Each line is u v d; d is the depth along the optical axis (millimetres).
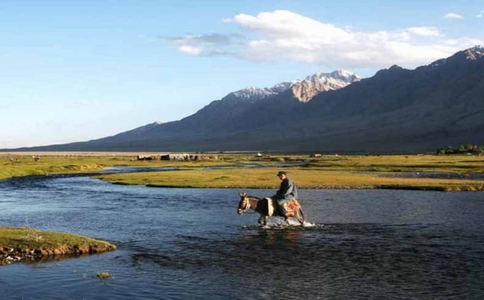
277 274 23031
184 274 23141
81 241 28891
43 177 96750
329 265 24672
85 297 19906
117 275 23047
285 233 33469
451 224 36594
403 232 33531
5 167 111125
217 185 69000
